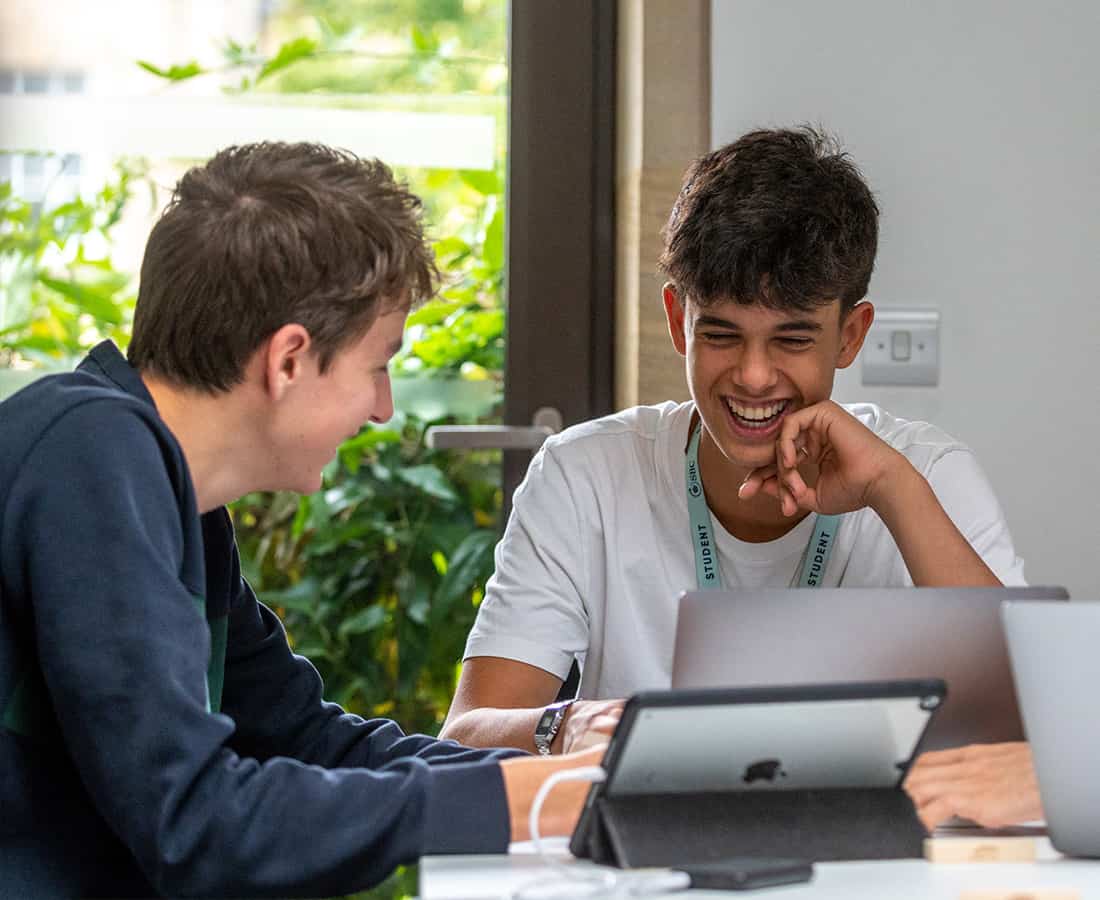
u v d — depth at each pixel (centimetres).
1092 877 139
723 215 210
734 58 325
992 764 161
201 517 184
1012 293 326
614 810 140
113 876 169
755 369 213
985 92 325
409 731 344
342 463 345
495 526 347
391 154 346
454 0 346
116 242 342
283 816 145
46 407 157
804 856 143
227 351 163
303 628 342
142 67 342
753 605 160
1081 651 146
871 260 221
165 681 146
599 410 350
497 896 128
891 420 253
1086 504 328
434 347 347
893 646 160
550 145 349
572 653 243
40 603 150
